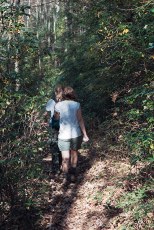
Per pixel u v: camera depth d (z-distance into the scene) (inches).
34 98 220.8
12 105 217.5
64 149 269.4
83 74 400.8
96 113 374.9
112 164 277.3
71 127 268.4
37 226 225.5
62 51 581.3
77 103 271.0
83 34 415.8
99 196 244.2
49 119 285.4
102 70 319.0
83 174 286.4
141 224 199.9
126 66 290.7
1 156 213.3
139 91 196.5
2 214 219.0
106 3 291.1
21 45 222.1
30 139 222.7
